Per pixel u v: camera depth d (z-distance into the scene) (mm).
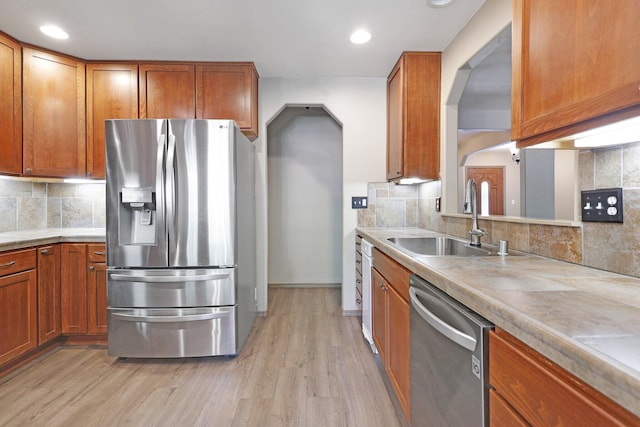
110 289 2270
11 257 2074
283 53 2664
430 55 2607
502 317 745
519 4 1119
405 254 1531
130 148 2227
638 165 1019
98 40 2439
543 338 617
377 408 1748
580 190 1232
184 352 2270
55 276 2424
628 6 708
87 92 2738
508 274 1094
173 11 2082
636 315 700
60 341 2535
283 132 4262
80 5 2006
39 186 2932
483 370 841
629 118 739
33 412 1711
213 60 2785
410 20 2174
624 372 463
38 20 2168
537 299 813
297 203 4281
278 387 1949
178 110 2795
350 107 3178
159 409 1740
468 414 911
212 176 2266
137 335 2268
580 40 847
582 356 529
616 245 1094
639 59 687
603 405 518
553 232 1377
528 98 1080
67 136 2645
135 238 2316
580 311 725
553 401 611
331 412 1715
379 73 3080
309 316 3184
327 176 4281
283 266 4289
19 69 2420
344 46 2549
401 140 2658
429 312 1137
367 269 2459
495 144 3158
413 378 1365
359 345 2520
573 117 874
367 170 3195
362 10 2076
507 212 2629
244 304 2551
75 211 3035
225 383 1995
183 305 2275
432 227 2822
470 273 1110
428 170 2617
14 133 2381
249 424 1624
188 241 2266
